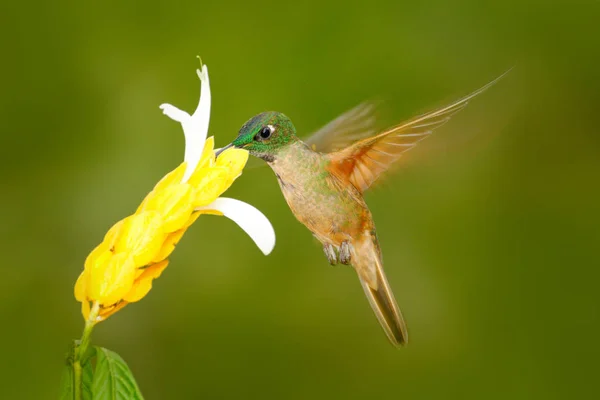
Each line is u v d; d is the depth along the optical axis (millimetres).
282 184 2506
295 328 2629
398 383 2633
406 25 2654
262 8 2654
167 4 2648
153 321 2619
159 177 2625
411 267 2643
